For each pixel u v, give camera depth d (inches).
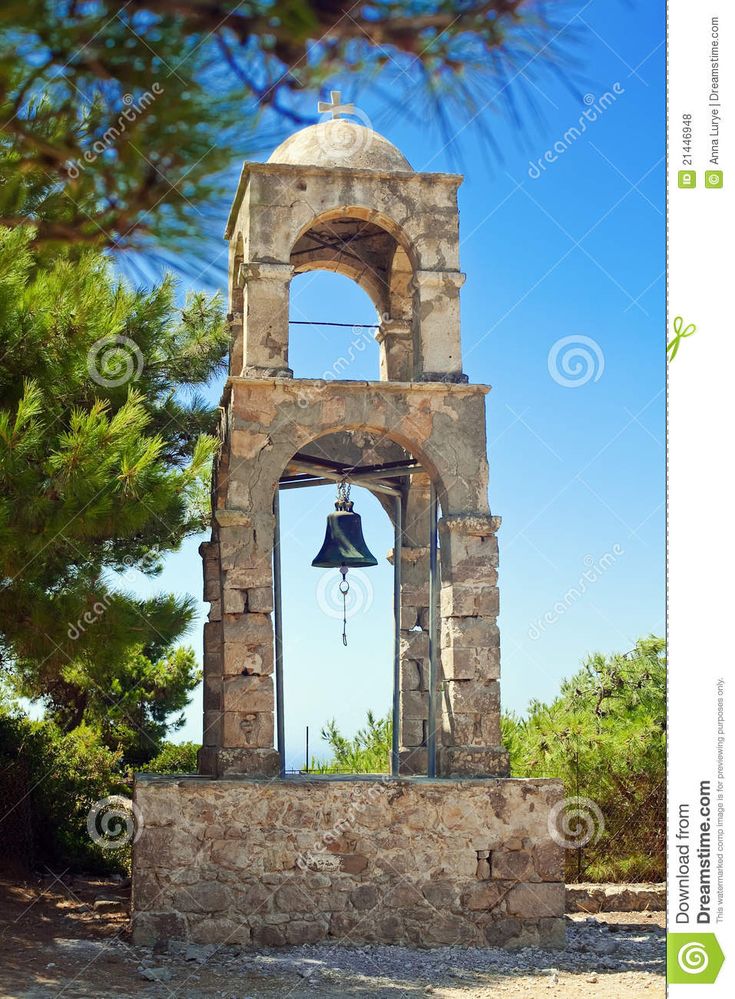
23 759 756.0
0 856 721.0
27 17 168.2
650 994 455.2
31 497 439.8
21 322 463.8
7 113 208.2
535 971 503.5
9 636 479.5
